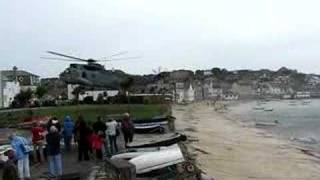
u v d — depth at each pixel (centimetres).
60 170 1902
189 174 2422
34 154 2231
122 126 2819
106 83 4562
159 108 6469
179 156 2364
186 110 14238
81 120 2328
